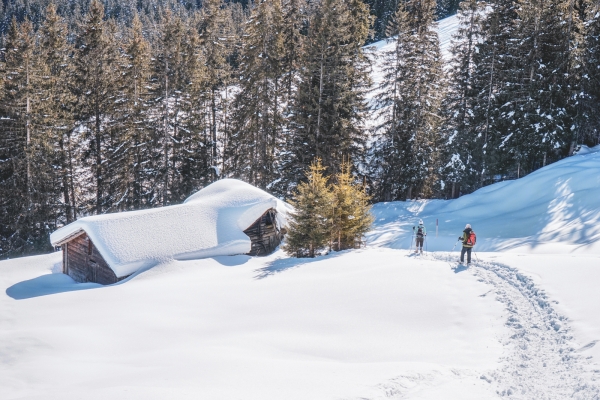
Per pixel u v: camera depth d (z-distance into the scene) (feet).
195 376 29.50
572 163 98.84
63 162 120.26
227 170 134.10
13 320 49.90
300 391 25.94
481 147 111.86
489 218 94.84
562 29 102.58
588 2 105.60
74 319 49.39
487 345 35.96
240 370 30.50
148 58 146.10
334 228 77.15
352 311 46.06
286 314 46.83
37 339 40.96
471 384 28.02
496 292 47.47
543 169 102.37
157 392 25.21
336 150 111.34
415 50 117.91
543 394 26.22
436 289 50.03
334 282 55.57
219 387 26.73
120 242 73.00
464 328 40.09
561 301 41.88
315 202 74.84
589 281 45.68
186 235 77.36
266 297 52.80
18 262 86.17
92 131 126.00
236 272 67.72
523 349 34.24
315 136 109.81
